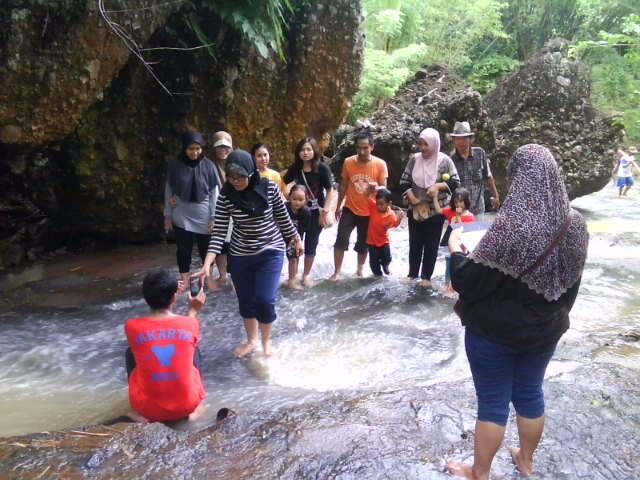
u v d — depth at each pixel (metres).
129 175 7.95
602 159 12.85
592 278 7.10
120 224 8.27
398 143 10.80
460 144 6.59
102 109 7.49
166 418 3.80
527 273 2.44
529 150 2.52
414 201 6.57
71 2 5.79
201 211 6.56
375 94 16.14
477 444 2.72
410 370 4.68
